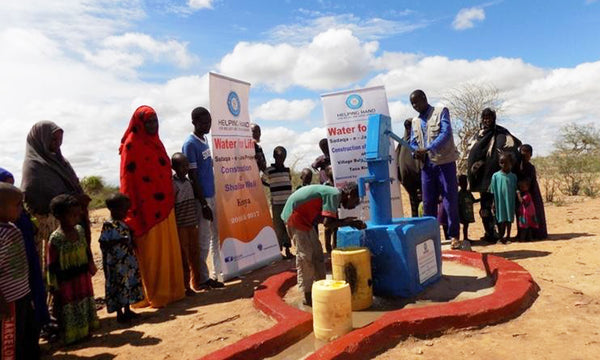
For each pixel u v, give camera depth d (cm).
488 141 782
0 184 356
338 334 393
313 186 505
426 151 636
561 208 1106
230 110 696
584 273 523
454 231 676
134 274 509
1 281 352
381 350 366
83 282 455
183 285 582
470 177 784
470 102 1611
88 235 504
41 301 435
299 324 412
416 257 500
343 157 747
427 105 676
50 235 472
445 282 539
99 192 2530
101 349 425
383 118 516
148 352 406
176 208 607
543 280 505
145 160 561
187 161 617
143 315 523
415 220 538
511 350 344
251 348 372
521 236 750
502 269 519
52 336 465
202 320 481
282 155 785
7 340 351
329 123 750
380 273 496
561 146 1587
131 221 554
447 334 385
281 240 784
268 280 577
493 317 396
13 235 358
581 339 352
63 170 507
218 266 677
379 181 510
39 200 481
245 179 714
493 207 775
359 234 507
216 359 356
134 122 568
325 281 413
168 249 569
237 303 534
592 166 1459
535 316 404
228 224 670
